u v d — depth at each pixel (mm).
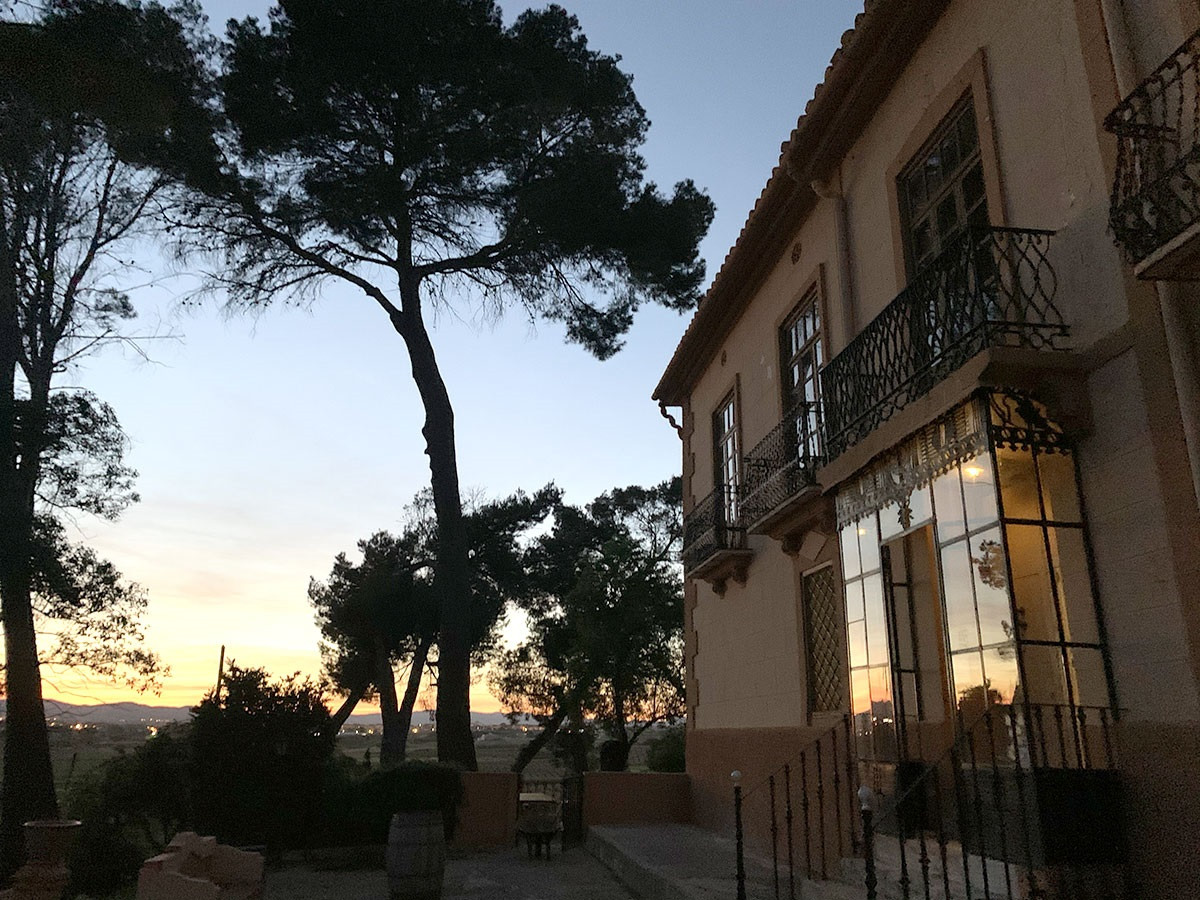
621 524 30000
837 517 7234
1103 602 4797
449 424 17812
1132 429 4723
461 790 12812
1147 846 4332
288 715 12242
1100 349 4965
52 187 11477
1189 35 4574
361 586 26047
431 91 17438
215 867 7410
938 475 5605
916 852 5750
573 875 10406
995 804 4727
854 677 6953
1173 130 4285
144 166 15023
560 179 17891
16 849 12906
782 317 10570
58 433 12922
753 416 11578
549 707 26281
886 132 8047
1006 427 5062
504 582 27969
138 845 12500
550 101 17172
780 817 9391
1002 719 4891
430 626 26328
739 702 11289
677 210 18938
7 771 13289
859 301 8438
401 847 8820
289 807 11852
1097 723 4695
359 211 16562
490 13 17859
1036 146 5773
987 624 5047
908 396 6215
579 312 20078
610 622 21438
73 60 9430
